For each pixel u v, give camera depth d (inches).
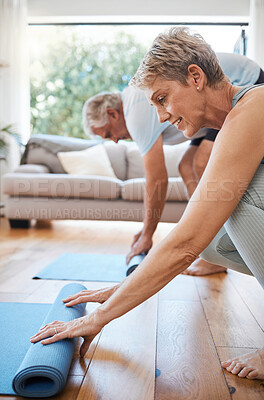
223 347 52.4
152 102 42.8
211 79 41.6
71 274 85.5
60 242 124.1
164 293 74.3
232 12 189.8
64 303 54.0
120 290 41.9
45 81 277.3
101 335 55.7
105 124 82.1
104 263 95.4
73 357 49.2
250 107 39.3
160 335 55.8
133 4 191.6
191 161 96.3
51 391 40.0
